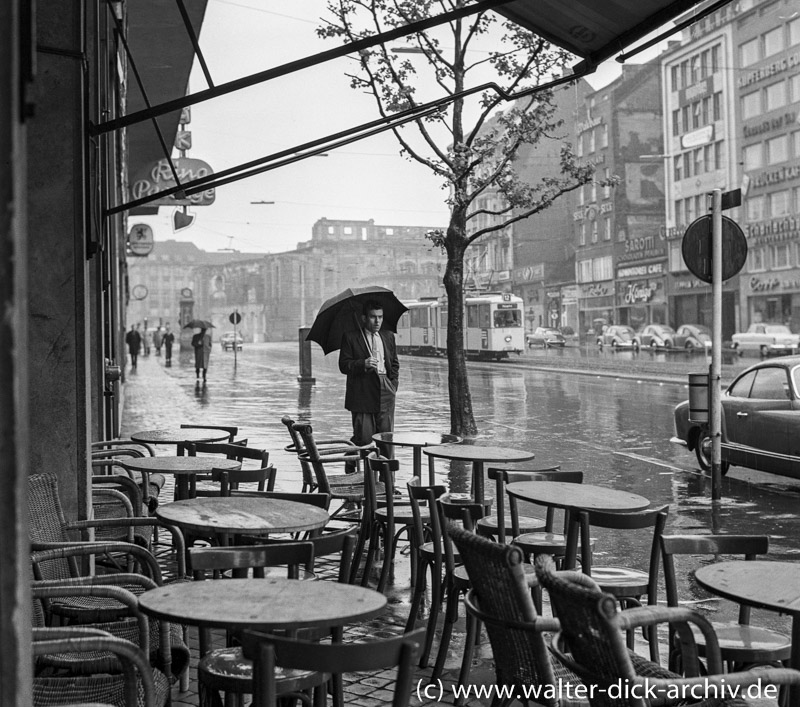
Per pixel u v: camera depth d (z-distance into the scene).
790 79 54.88
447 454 7.20
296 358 62.53
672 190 66.50
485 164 18.58
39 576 4.56
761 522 9.93
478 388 31.56
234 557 3.78
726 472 13.18
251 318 149.25
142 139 26.69
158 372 45.94
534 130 17.30
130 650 3.21
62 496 6.12
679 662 4.26
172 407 24.97
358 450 9.28
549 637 4.61
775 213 56.53
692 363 44.69
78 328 6.15
